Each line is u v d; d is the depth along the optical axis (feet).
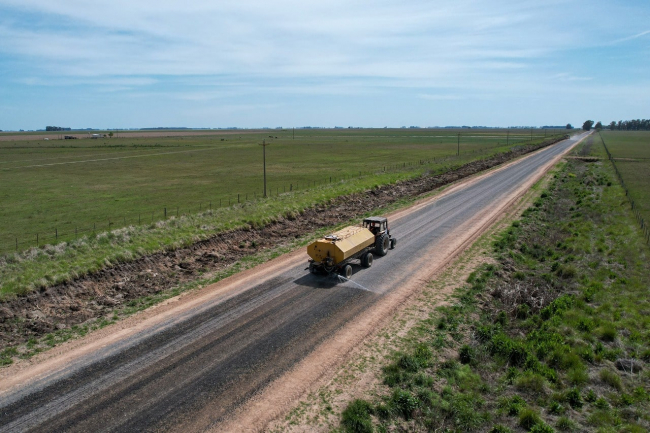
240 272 87.20
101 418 43.01
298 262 93.35
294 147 562.25
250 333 61.16
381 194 185.16
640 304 73.36
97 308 69.82
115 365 52.54
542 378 51.85
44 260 82.89
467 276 84.89
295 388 48.52
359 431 41.81
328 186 196.44
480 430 43.39
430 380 50.24
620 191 178.91
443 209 149.69
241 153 460.96
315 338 59.98
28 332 61.00
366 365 53.52
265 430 41.83
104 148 526.98
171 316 66.39
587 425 44.80
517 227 122.83
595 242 109.81
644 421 45.42
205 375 50.70
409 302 72.64
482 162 310.04
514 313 71.00
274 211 134.72
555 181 210.59
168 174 287.07
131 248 90.17
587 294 77.10
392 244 104.27
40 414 43.45
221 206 178.19
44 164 345.72
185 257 95.20
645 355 58.08
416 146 571.28
